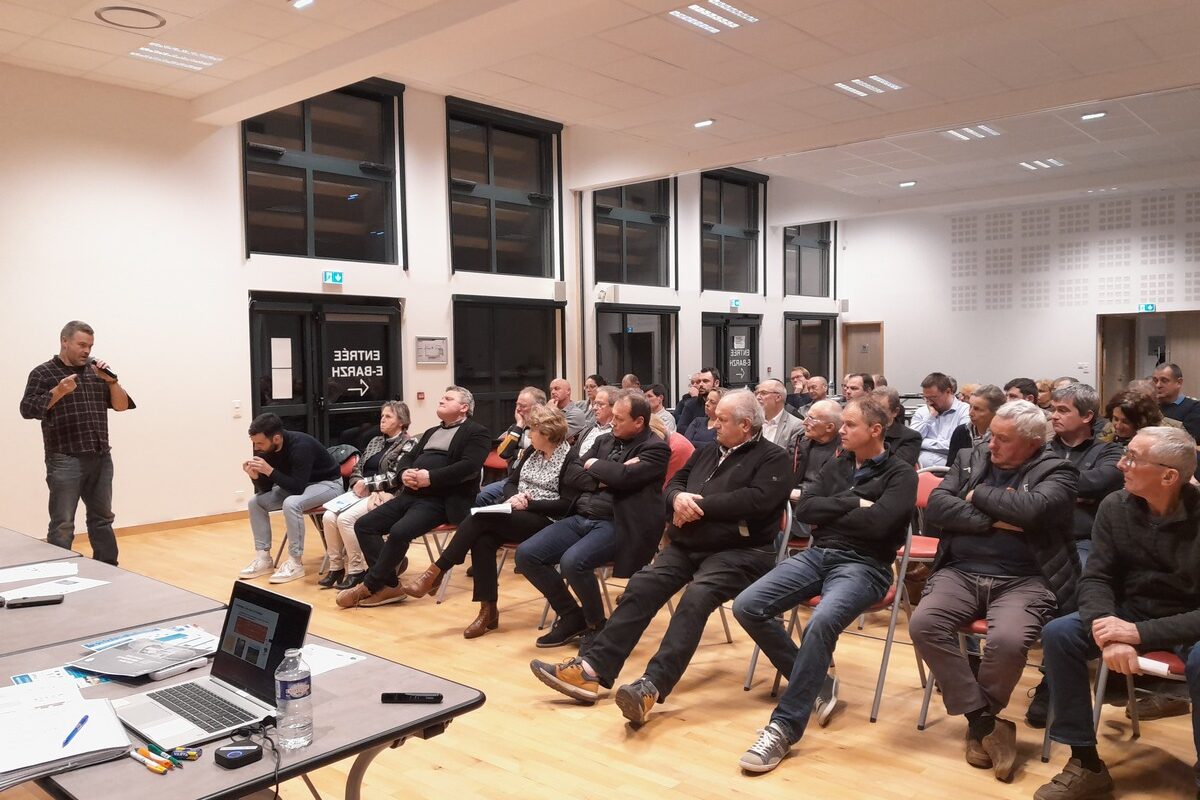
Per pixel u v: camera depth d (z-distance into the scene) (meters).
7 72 6.46
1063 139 9.77
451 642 4.21
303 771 1.55
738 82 7.16
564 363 10.63
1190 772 2.79
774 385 5.62
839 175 11.78
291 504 5.41
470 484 4.88
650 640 4.21
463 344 9.62
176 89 7.11
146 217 7.19
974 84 7.28
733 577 3.34
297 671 1.74
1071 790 2.59
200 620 2.43
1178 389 5.64
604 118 8.30
